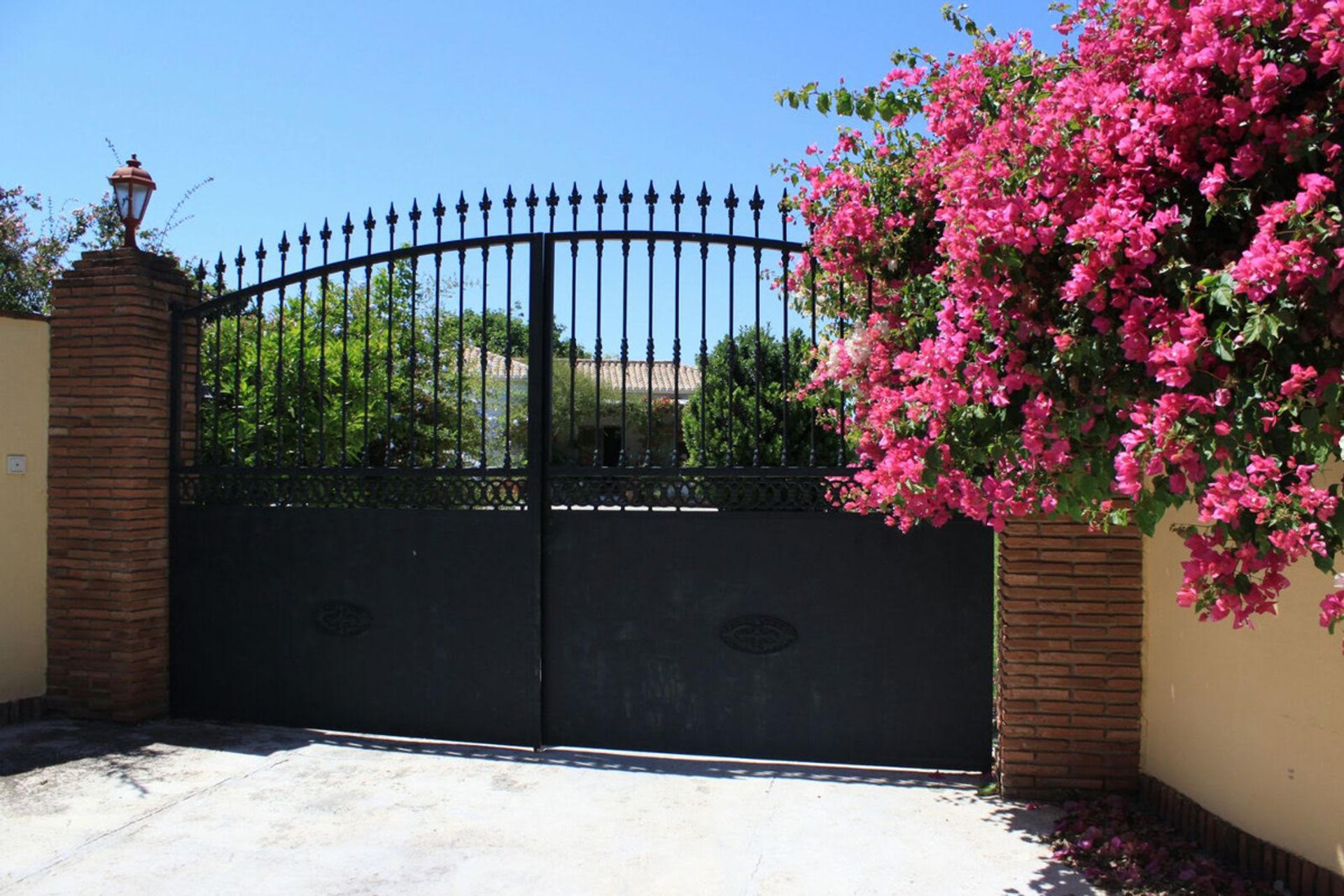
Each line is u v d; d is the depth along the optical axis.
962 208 3.34
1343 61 2.56
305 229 6.04
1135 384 2.96
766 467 5.43
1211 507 2.50
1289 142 2.71
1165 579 4.65
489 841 4.38
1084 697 4.86
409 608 5.86
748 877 4.02
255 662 6.13
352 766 5.37
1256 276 2.42
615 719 5.61
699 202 5.52
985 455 3.47
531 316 5.67
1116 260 2.87
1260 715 3.97
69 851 4.25
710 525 5.50
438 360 5.82
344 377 5.98
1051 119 3.15
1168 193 3.03
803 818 4.64
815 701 5.40
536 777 5.19
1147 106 3.06
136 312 6.08
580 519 5.64
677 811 4.73
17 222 12.91
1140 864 4.07
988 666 5.24
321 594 6.01
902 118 4.78
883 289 4.80
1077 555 4.86
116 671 6.10
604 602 5.61
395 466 5.96
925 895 3.86
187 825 4.54
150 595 6.19
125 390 6.07
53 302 6.21
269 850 4.28
